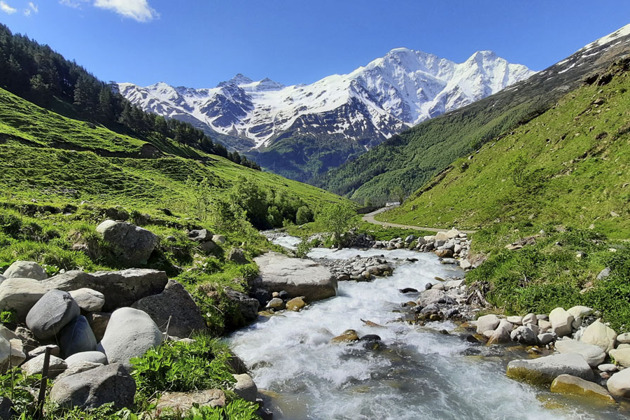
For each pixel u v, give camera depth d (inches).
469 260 1198.9
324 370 477.4
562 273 730.2
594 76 2659.9
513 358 515.8
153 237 701.9
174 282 538.3
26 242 561.3
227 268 821.2
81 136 4010.8
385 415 378.9
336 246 1847.9
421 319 696.4
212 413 215.9
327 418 371.6
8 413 191.2
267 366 482.9
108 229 645.3
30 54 6412.4
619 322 534.6
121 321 348.5
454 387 436.5
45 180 2336.4
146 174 3570.4
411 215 3038.9
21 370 250.4
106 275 473.1
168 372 278.2
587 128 2176.4
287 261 971.9
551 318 593.9
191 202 2330.2
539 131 2694.4
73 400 212.1
